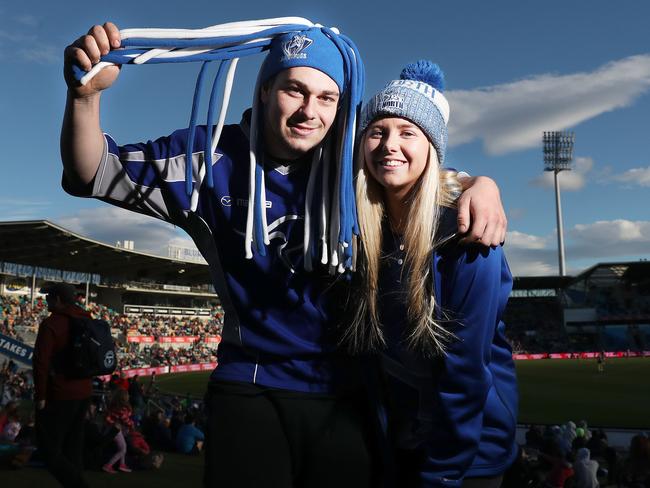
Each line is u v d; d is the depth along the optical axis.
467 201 1.80
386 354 2.08
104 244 48.72
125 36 1.81
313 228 1.99
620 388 29.08
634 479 7.76
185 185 1.97
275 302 2.00
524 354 64.19
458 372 1.86
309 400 1.97
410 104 1.88
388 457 2.01
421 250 1.85
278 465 1.93
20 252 48.25
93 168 1.90
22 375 19.77
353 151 2.05
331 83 1.92
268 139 2.00
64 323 3.95
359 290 1.99
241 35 1.92
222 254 2.03
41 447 3.86
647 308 71.25
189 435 9.90
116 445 7.29
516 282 76.00
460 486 1.93
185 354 52.50
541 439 12.37
